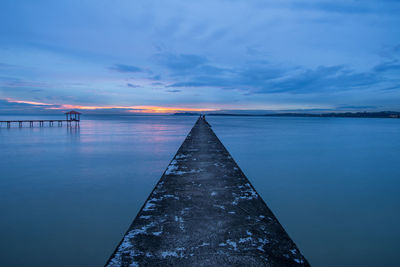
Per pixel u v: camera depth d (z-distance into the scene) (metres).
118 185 8.09
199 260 1.25
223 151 5.06
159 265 1.21
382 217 5.99
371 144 20.23
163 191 2.36
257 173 10.23
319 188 8.26
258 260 1.25
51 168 10.44
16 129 34.84
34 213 5.91
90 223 5.45
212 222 1.68
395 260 4.30
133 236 1.49
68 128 37.84
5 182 8.33
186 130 34.03
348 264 4.24
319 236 5.14
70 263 4.13
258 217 1.77
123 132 30.11
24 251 4.39
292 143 20.50
